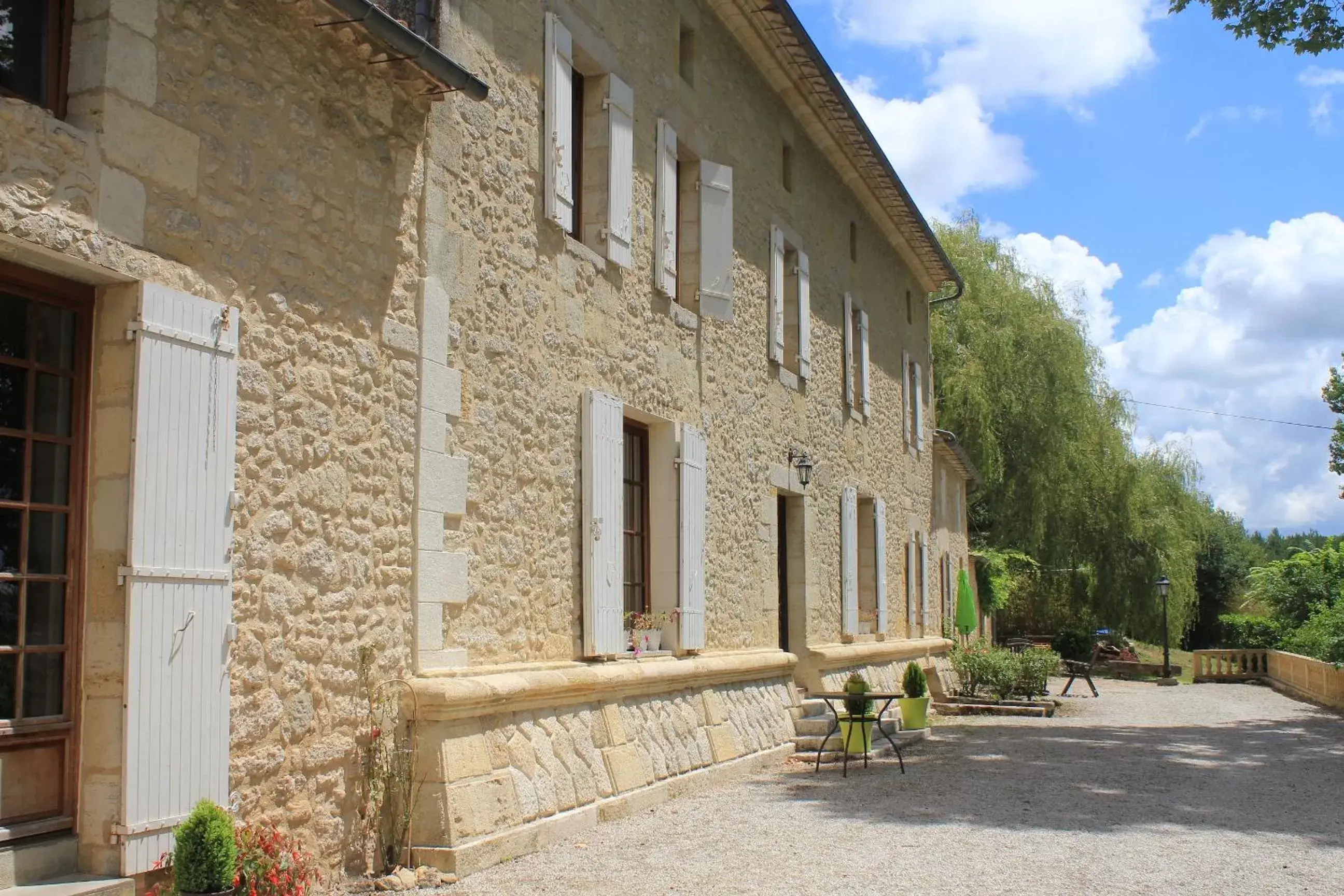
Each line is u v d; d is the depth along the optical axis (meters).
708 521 9.58
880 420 15.48
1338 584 21.16
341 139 5.48
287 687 4.95
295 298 5.13
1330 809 7.96
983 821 7.14
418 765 5.65
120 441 4.21
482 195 6.62
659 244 8.84
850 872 5.67
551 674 6.63
